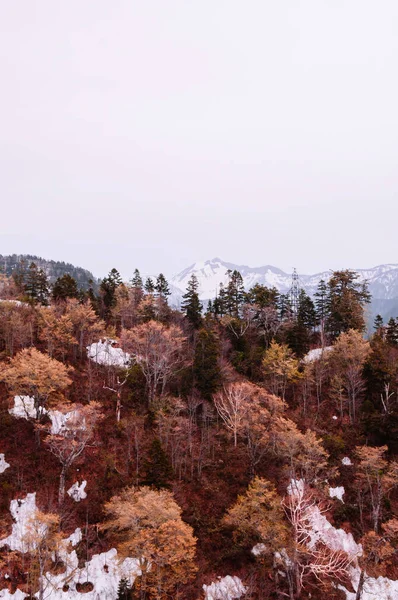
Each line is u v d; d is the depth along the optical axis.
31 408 44.41
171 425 43.31
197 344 57.28
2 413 43.44
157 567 26.91
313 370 57.41
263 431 41.38
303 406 53.47
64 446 36.53
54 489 37.28
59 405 40.00
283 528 32.41
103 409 48.00
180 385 52.91
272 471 42.09
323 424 50.34
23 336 53.38
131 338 54.00
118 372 55.06
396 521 34.34
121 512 27.89
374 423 47.94
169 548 25.97
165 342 51.72
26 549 31.47
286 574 33.12
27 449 40.59
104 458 41.00
